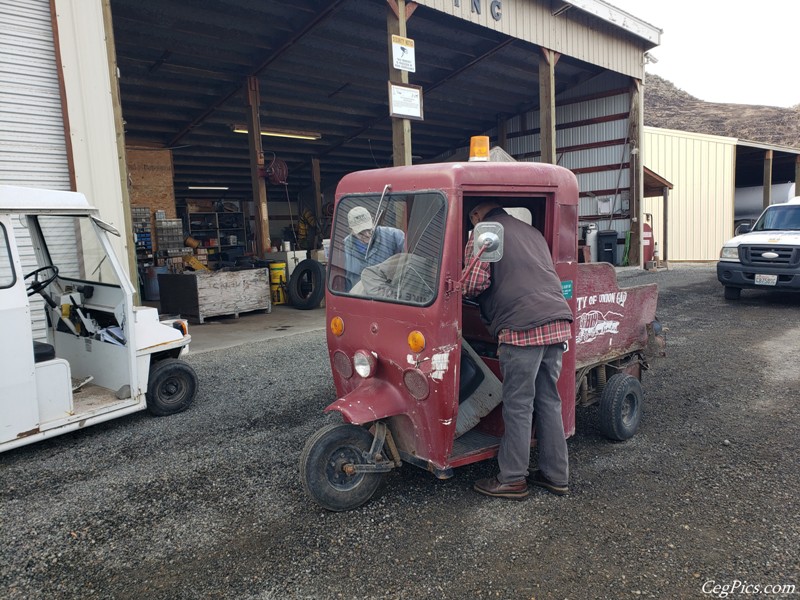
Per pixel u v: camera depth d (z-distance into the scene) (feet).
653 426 14.33
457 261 9.61
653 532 9.57
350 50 40.60
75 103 20.81
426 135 64.85
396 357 10.12
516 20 36.11
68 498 11.36
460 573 8.63
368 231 10.67
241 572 8.83
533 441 11.94
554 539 9.44
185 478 12.09
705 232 68.23
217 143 54.95
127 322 14.60
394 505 10.69
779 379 17.70
